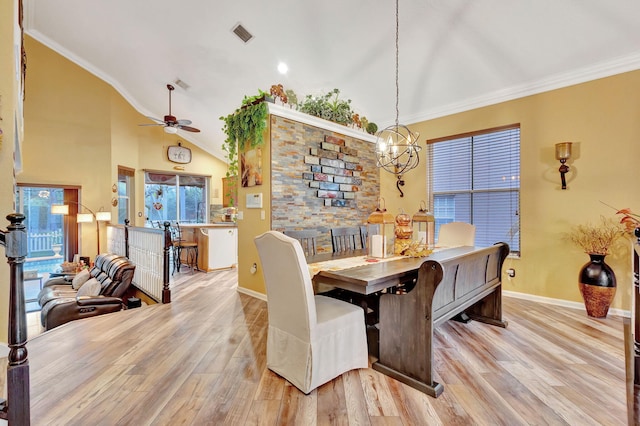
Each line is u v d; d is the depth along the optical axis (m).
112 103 6.57
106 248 6.41
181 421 1.67
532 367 2.25
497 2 3.04
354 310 2.25
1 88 2.21
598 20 2.96
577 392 1.94
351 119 4.76
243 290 4.21
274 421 1.68
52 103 5.79
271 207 3.75
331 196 4.47
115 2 4.29
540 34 3.24
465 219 4.60
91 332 2.85
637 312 1.64
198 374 2.14
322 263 2.53
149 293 4.38
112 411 1.74
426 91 4.47
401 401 1.86
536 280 3.86
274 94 3.79
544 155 3.78
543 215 3.80
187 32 4.55
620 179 3.30
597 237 3.35
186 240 6.49
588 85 3.47
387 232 3.15
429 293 1.99
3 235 1.36
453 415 1.73
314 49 4.22
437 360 2.36
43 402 1.81
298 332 2.00
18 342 1.39
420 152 4.95
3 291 2.25
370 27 3.66
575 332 2.88
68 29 5.22
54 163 5.82
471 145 4.54
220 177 9.22
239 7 3.89
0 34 2.22
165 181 8.18
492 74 3.87
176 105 6.95
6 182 2.23
